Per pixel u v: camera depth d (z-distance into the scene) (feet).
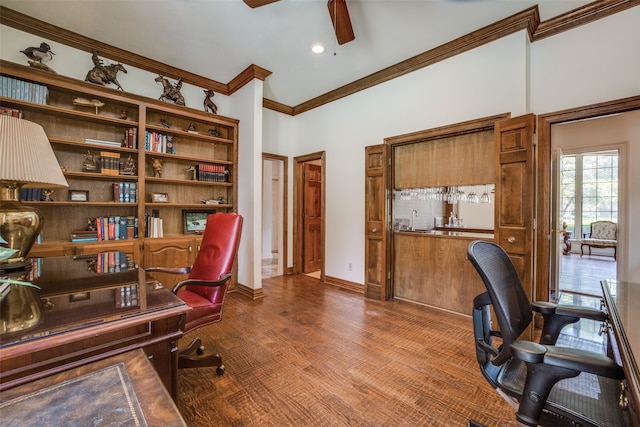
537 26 8.43
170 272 6.92
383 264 11.55
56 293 4.15
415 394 5.72
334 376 6.31
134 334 3.38
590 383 3.66
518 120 7.88
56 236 9.38
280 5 7.85
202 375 6.30
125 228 10.07
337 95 13.52
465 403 5.47
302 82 12.71
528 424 3.15
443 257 10.47
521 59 8.38
